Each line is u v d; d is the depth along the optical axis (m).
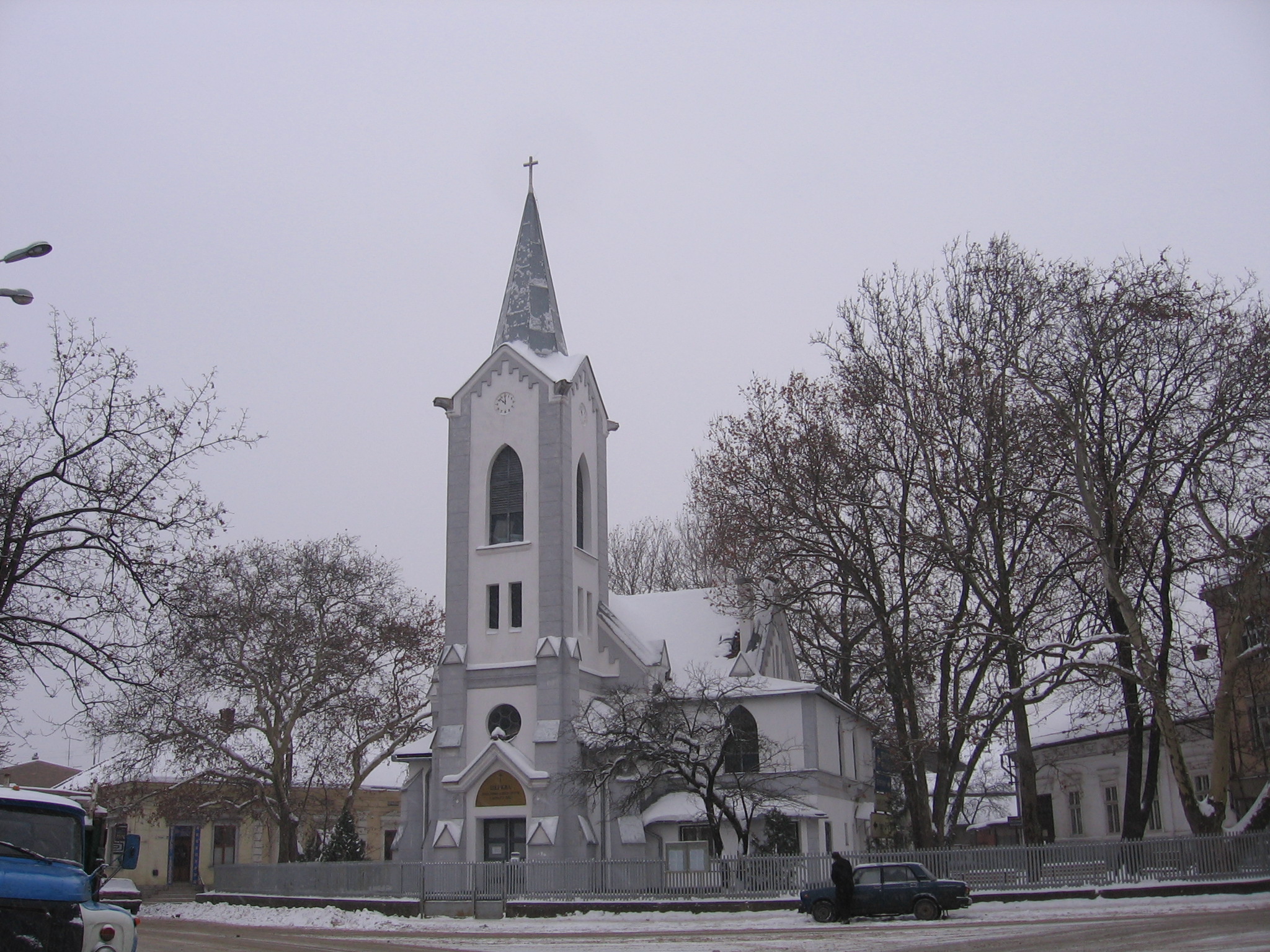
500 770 50.22
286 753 62.44
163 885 72.75
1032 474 43.69
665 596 62.81
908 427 47.88
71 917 15.20
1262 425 41.38
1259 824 40.25
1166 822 60.09
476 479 55.44
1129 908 34.69
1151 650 42.75
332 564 61.53
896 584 53.50
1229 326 42.66
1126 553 44.31
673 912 40.56
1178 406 43.12
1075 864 40.41
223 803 62.09
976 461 45.09
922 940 26.84
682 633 59.84
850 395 48.84
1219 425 41.09
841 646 64.12
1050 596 45.84
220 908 50.94
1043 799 72.81
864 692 64.50
